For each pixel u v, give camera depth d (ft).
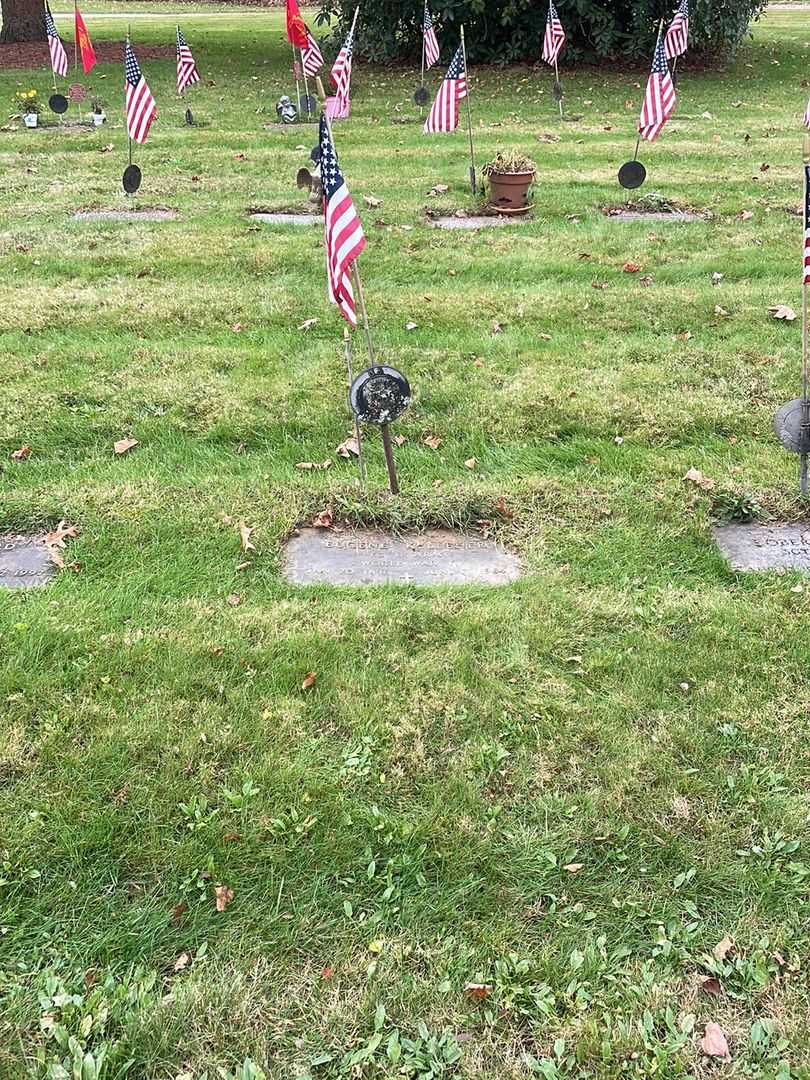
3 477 9.77
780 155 22.06
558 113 27.43
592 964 5.20
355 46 34.58
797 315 13.25
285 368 11.95
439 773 6.39
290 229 16.97
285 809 6.11
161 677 7.16
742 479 9.62
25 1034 4.86
